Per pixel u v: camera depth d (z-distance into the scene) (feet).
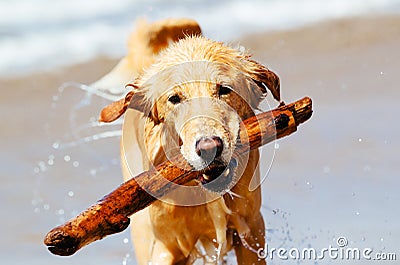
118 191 18.54
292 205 31.24
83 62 68.64
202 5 75.31
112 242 30.60
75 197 36.14
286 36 63.72
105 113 22.11
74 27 77.10
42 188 37.68
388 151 36.52
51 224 33.40
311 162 36.29
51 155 42.86
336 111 43.42
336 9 67.31
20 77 65.72
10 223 33.63
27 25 78.89
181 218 21.75
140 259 23.24
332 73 51.44
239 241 23.03
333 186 33.04
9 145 46.19
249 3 72.95
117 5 80.48
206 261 23.32
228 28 69.00
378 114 41.88
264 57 59.41
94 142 40.68
